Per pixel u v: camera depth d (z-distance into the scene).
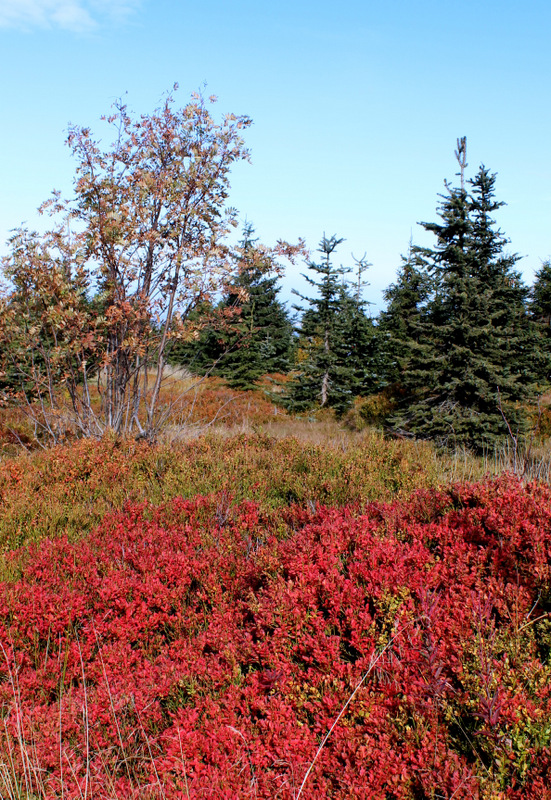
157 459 8.38
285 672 2.96
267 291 27.20
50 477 7.83
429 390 13.66
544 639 2.79
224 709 2.89
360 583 3.63
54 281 9.27
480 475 7.11
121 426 10.61
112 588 4.19
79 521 6.48
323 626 3.21
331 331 19.62
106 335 10.27
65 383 10.38
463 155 13.25
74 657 3.59
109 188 9.91
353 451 8.27
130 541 5.50
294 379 20.67
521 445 11.55
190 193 10.12
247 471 7.70
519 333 13.45
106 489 7.41
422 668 2.59
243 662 3.23
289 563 3.78
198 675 3.21
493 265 13.51
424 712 2.41
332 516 4.93
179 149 10.21
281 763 2.40
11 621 3.96
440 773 2.09
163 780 2.42
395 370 19.55
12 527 6.04
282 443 9.13
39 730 2.90
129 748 2.79
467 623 2.83
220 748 2.57
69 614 3.99
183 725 2.77
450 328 12.52
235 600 4.14
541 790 1.92
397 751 2.34
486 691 2.29
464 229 13.12
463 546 3.71
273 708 2.68
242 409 19.22
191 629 3.93
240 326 23.02
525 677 2.44
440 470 7.56
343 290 19.59
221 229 10.27
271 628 3.41
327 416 18.77
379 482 6.70
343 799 2.16
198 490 7.24
